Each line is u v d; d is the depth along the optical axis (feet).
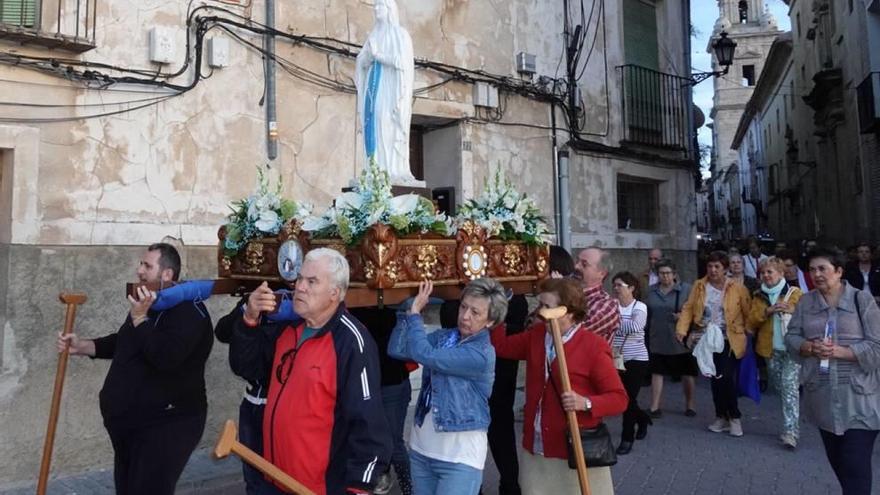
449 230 12.81
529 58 32.12
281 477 8.62
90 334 19.90
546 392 12.05
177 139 21.88
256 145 23.63
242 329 10.64
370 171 12.16
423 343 11.48
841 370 13.69
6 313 18.54
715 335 23.17
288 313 10.46
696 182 47.32
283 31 24.32
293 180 24.47
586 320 15.37
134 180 20.95
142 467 11.73
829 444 14.06
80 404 19.58
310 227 12.17
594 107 35.70
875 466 20.07
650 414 26.30
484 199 14.26
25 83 19.06
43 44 19.07
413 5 28.35
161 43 21.34
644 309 21.62
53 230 19.40
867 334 13.53
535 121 32.78
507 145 31.45
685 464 20.33
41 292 19.11
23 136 18.88
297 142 24.63
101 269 20.17
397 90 16.08
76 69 19.92
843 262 14.38
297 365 9.55
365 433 9.13
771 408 28.17
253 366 10.77
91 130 20.20
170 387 11.87
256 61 23.75
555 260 16.39
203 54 22.47
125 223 20.71
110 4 20.62
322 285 9.48
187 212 21.99
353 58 26.25
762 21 171.12
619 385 11.63
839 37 64.39
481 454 11.68
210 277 22.40
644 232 38.52
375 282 11.04
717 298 23.85
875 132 53.42
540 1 33.40
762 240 76.33
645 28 39.47
